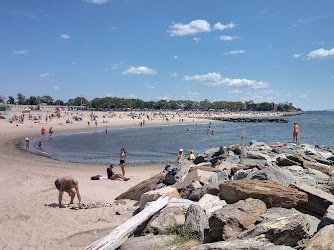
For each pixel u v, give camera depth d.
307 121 142.50
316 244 5.07
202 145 47.34
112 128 82.31
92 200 12.75
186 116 156.12
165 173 14.07
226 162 14.92
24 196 12.95
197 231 6.63
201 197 9.31
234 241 5.34
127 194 13.23
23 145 41.06
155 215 7.98
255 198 7.33
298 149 19.94
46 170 21.16
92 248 6.32
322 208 7.07
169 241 6.57
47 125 75.38
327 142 50.22
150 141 52.72
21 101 178.50
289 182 8.73
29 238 8.29
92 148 41.84
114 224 9.40
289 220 5.98
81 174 20.78
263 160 15.21
